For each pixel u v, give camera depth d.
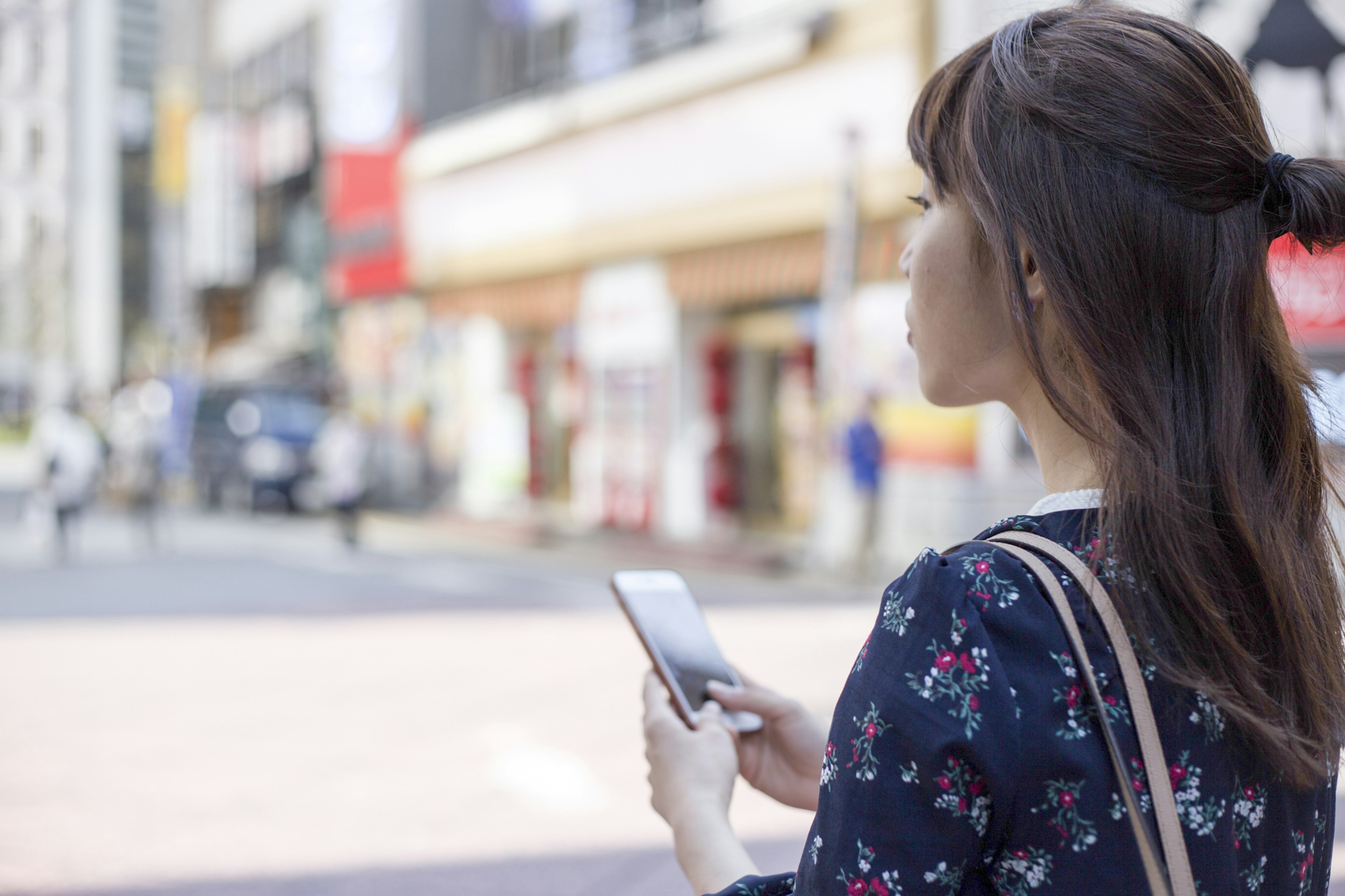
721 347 13.55
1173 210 0.77
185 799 4.49
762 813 4.36
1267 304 0.80
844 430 10.68
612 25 14.91
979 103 0.82
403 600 9.87
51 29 50.84
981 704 0.70
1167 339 0.76
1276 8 8.80
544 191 15.55
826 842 0.73
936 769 0.69
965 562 0.75
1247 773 0.76
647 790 4.62
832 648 7.32
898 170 10.69
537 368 17.48
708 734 1.05
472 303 17.41
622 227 14.17
